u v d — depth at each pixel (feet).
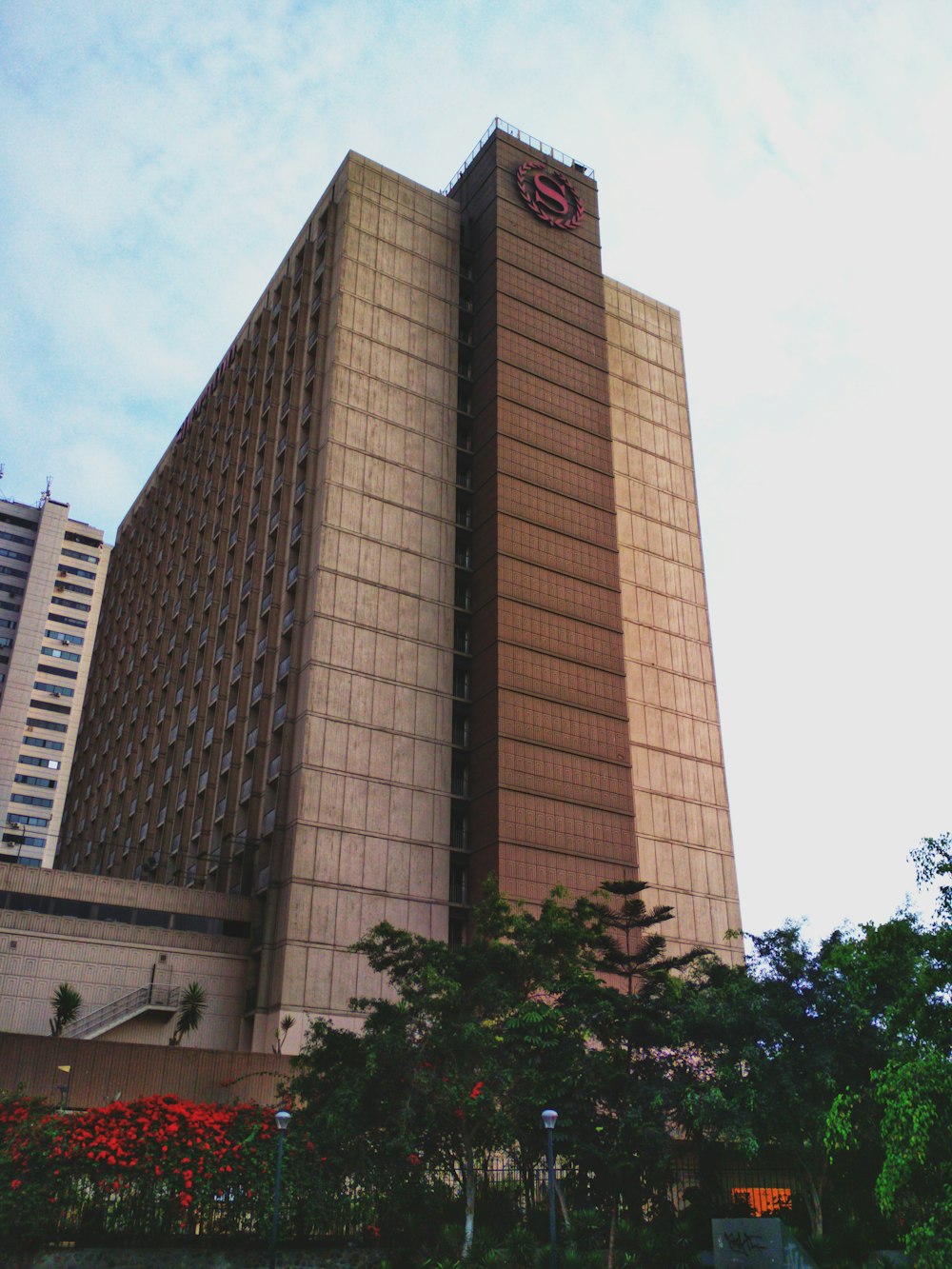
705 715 279.28
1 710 506.89
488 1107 100.32
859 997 96.58
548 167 299.79
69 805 379.76
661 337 323.78
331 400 247.70
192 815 255.70
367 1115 99.71
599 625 255.50
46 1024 191.42
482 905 147.43
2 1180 80.84
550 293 282.56
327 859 208.33
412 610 239.50
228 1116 92.58
